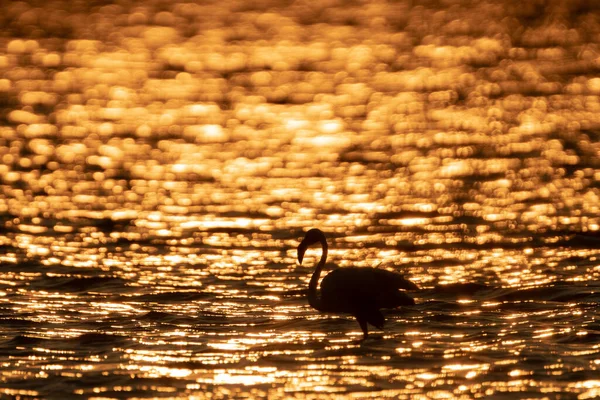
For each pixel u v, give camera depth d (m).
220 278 32.75
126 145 68.19
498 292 29.78
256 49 132.50
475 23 149.88
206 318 27.05
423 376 21.70
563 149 62.00
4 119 80.88
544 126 72.31
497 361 22.64
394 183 52.56
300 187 52.06
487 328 25.58
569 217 42.50
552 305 28.11
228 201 48.31
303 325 26.23
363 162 59.88
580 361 22.55
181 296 30.02
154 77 109.81
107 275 33.12
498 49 124.94
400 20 158.75
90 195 50.19
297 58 123.75
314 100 92.06
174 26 156.62
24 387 21.17
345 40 140.25
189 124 78.38
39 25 151.50
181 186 52.75
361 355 23.30
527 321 26.28
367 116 81.75
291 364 22.66
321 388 20.97
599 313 26.94
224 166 59.44
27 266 34.81
